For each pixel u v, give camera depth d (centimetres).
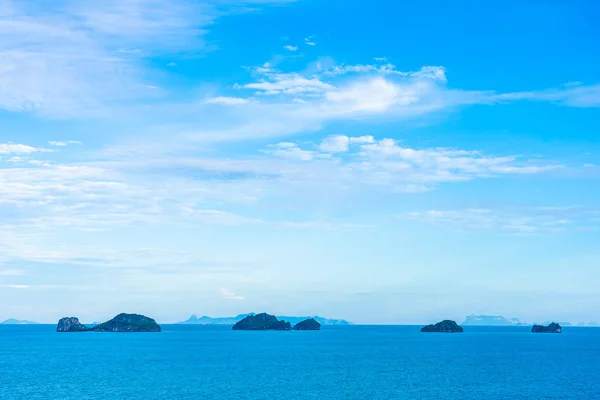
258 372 13738
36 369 14500
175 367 15000
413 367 15038
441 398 9806
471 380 12150
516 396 10025
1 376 12862
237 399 9656
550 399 9725
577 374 13325
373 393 10300
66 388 10862
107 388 10862
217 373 13475
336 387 11019
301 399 9675
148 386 11144
